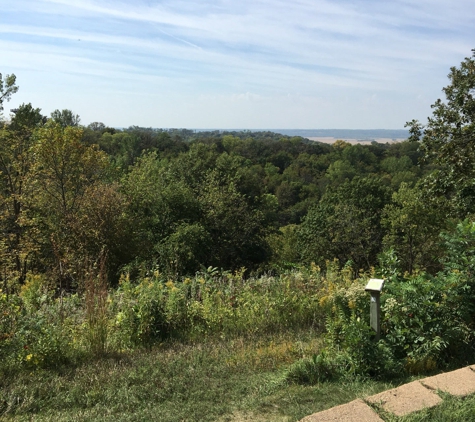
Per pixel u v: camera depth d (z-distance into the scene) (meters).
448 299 4.64
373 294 4.36
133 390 3.84
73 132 20.53
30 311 5.52
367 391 3.67
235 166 30.95
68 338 4.97
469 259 5.07
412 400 3.12
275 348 5.20
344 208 27.23
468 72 9.38
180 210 24.84
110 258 16.34
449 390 3.28
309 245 28.27
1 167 22.19
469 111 9.20
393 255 5.90
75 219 17.34
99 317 5.05
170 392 3.87
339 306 4.96
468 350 4.55
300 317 6.71
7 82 21.84
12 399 3.54
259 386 3.95
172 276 9.75
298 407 3.39
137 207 24.08
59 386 3.89
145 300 5.93
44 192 20.84
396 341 4.51
